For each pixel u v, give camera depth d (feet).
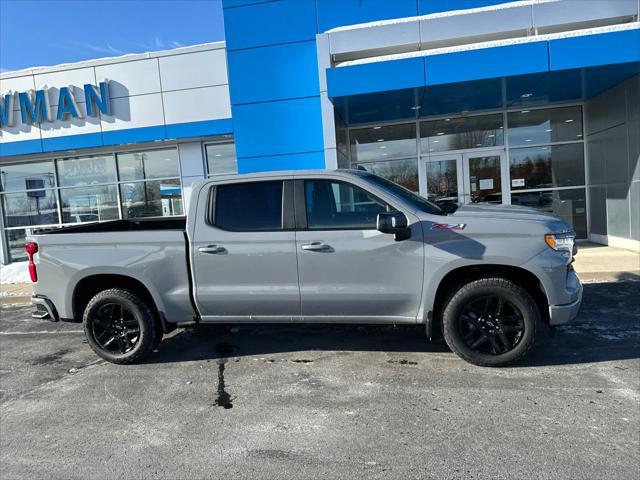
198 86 39.45
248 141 34.73
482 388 13.32
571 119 37.91
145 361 17.03
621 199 33.35
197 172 41.98
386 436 11.11
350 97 29.76
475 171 38.83
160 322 16.80
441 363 15.28
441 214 14.85
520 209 15.71
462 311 14.40
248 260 15.40
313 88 33.96
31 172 45.83
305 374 15.08
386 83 28.53
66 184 45.32
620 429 10.86
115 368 16.69
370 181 15.38
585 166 38.17
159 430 12.06
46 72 41.27
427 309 14.52
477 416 11.80
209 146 41.91
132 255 16.15
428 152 39.14
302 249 15.03
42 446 11.59
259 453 10.71
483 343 14.56
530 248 13.78
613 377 13.61
